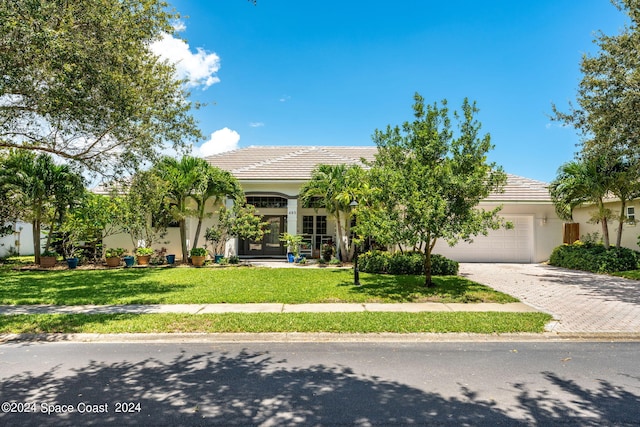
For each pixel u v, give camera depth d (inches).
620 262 583.8
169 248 764.0
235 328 279.6
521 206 754.2
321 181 664.4
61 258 715.4
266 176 759.7
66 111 341.7
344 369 208.5
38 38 267.7
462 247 756.0
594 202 672.4
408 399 170.1
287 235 708.7
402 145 461.7
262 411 158.6
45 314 320.2
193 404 165.0
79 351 241.1
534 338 271.9
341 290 420.2
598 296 402.9
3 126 375.6
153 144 448.1
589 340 268.2
